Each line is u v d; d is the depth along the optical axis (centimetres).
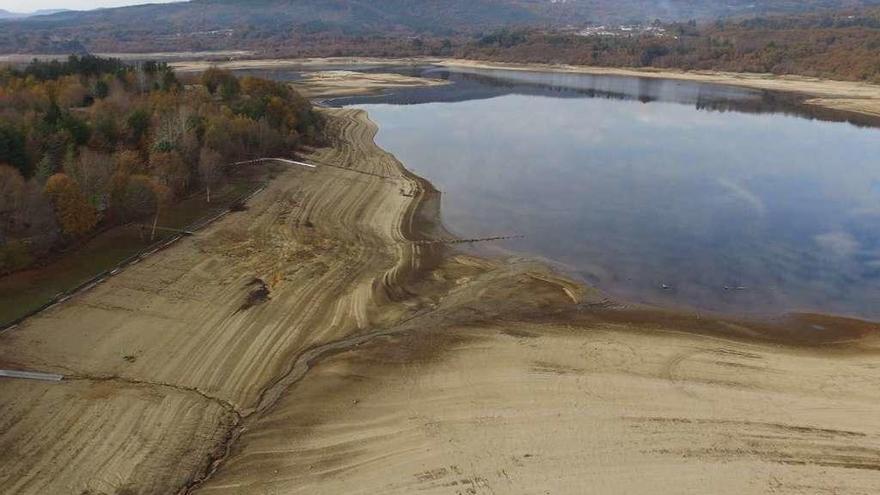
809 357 4216
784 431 3491
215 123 7519
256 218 6203
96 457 3139
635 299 4997
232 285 4850
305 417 3547
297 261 5369
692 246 6056
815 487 3116
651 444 3378
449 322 4578
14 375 3588
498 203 7188
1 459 3059
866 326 4644
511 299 4938
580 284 5216
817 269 5609
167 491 3019
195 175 6694
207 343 4131
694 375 3975
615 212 6944
